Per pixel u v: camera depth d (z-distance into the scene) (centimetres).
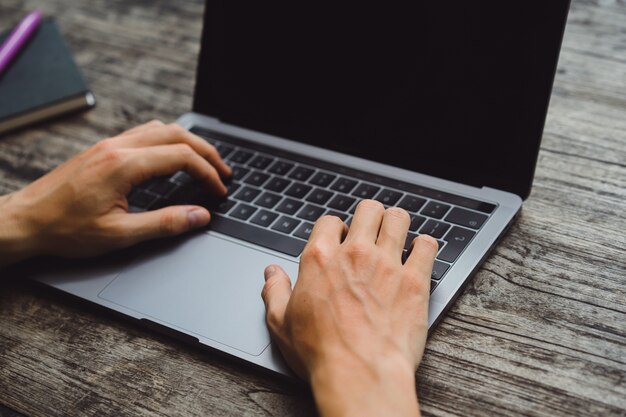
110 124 103
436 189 81
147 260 78
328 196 83
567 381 64
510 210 77
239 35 93
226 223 81
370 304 63
